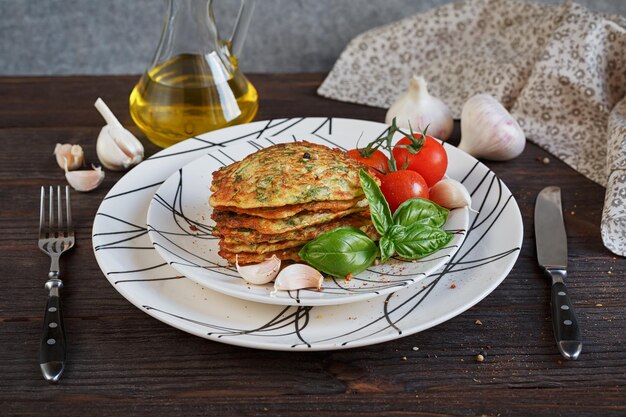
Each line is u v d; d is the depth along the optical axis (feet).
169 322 1.80
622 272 2.08
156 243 1.98
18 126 2.74
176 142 2.55
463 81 2.95
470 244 2.06
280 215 1.87
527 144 2.66
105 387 1.77
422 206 1.99
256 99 2.64
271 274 1.88
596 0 3.39
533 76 2.72
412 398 1.74
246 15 2.54
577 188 2.43
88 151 2.61
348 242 1.86
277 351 1.85
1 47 3.66
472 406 1.72
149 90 2.48
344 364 1.82
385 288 1.82
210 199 1.93
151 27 3.63
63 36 3.64
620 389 1.75
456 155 2.37
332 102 2.90
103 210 2.15
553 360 1.82
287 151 2.02
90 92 2.98
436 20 3.09
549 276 2.05
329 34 3.58
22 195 2.40
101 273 2.09
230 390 1.77
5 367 1.81
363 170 1.96
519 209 2.26
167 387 1.77
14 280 2.06
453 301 1.86
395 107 2.67
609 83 2.74
